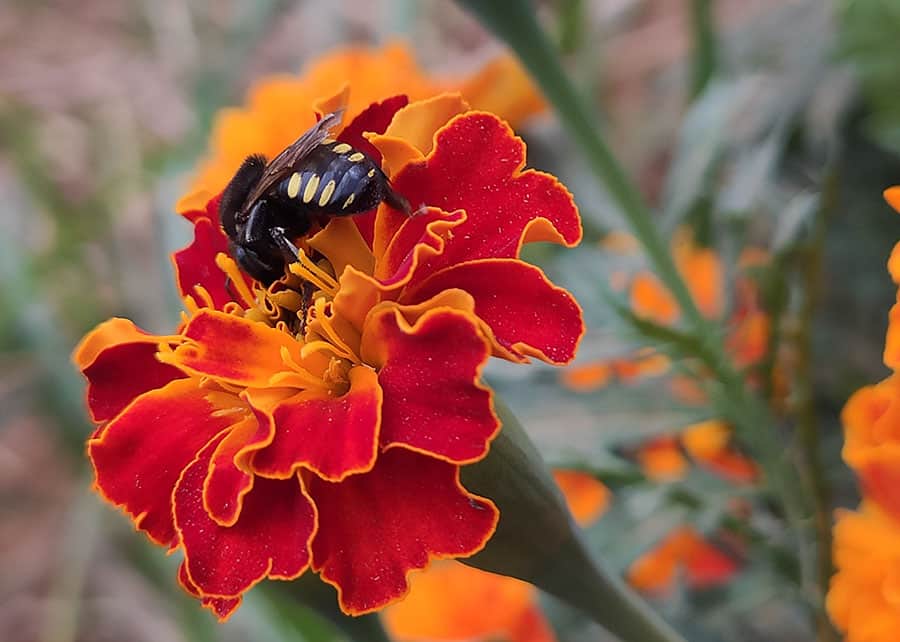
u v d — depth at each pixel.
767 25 0.26
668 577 0.20
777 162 0.22
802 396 0.18
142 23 0.39
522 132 0.26
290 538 0.13
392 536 0.13
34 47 0.46
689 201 0.20
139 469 0.14
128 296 0.32
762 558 0.19
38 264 0.32
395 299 0.13
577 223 0.13
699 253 0.21
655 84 0.34
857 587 0.15
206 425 0.14
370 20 0.36
